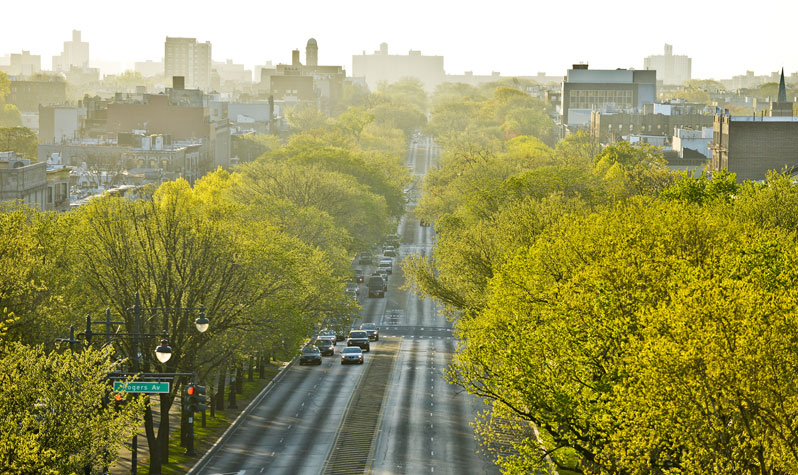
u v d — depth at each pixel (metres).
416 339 171.50
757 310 52.84
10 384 59.19
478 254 122.50
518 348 68.56
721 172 131.38
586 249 81.56
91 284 95.88
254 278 102.94
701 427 53.12
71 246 98.75
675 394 52.34
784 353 51.12
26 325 82.62
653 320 56.53
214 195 189.12
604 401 61.91
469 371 72.06
